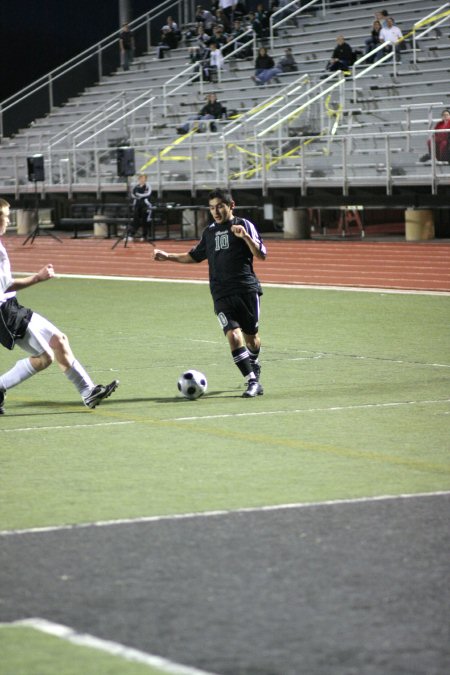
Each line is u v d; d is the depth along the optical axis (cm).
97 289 4156
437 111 5356
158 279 4494
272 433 1662
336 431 1672
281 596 943
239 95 6562
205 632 862
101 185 6103
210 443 1598
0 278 1784
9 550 1089
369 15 6756
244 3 7519
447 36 5925
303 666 795
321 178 5106
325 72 6069
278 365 2331
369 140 5138
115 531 1151
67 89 7556
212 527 1160
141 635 859
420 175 4762
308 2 7344
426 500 1266
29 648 838
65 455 1530
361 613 900
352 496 1287
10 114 7406
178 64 7306
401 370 2245
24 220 6669
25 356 2492
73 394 2034
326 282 4109
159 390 2061
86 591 964
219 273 1988
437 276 4034
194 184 5631
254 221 5962
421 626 872
